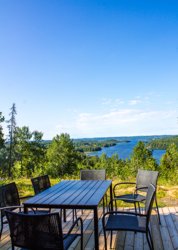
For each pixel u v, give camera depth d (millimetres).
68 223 4316
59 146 31891
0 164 25969
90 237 3699
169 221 4332
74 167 31484
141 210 5020
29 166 29328
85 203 2842
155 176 4492
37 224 2336
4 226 4266
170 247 3336
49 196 3260
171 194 6566
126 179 10625
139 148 21953
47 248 2357
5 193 3479
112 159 26922
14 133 27875
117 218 3229
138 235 3699
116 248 3309
